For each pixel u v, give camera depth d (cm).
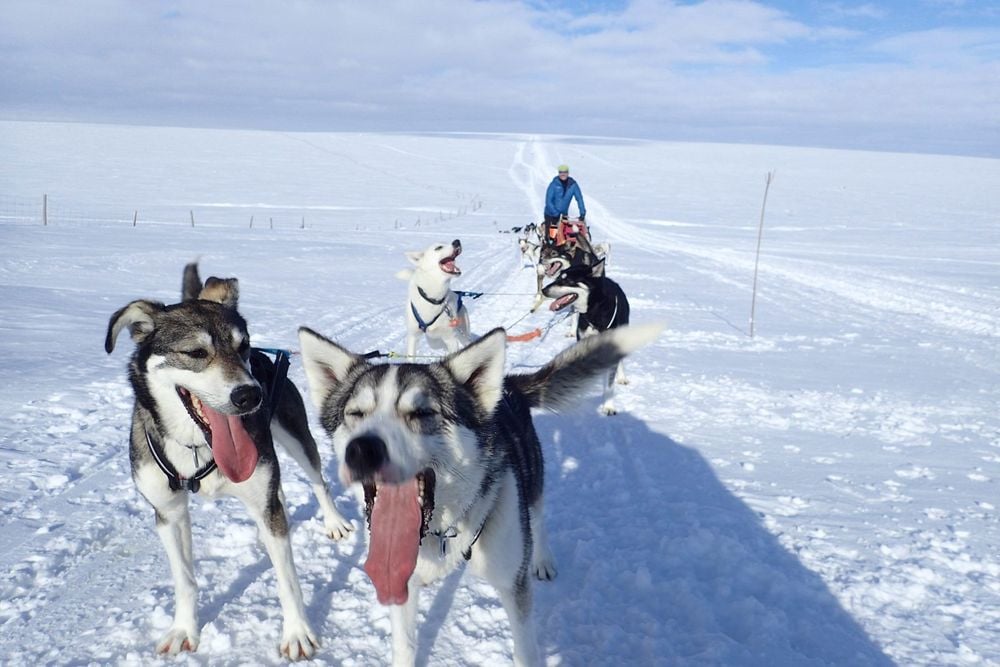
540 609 289
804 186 4619
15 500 349
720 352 780
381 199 3569
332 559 319
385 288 1183
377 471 204
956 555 328
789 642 263
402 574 214
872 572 312
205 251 1487
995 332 920
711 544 334
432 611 286
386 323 873
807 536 345
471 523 235
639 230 2536
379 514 221
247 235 1945
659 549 333
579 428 519
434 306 643
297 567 311
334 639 263
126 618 266
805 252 1911
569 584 307
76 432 449
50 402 498
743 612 282
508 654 259
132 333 266
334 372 266
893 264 1642
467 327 694
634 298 1144
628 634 268
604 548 336
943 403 586
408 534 218
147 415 258
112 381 560
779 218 2966
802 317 1015
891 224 2742
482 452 238
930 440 496
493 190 4319
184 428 253
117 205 2712
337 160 5622
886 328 942
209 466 257
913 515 371
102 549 316
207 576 300
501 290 1252
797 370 698
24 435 434
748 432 511
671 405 574
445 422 232
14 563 293
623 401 586
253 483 254
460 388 243
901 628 273
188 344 252
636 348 292
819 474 429
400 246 1884
